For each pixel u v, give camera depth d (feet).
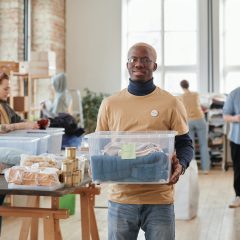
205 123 28.07
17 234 15.33
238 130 18.60
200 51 32.17
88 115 31.58
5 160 10.51
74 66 33.19
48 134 12.42
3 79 13.64
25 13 29.25
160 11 33.14
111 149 7.89
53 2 30.60
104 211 18.52
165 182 7.79
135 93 8.55
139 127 8.45
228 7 32.53
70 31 33.17
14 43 28.19
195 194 17.88
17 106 21.97
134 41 33.55
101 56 32.89
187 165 8.50
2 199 11.88
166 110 8.45
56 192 8.23
